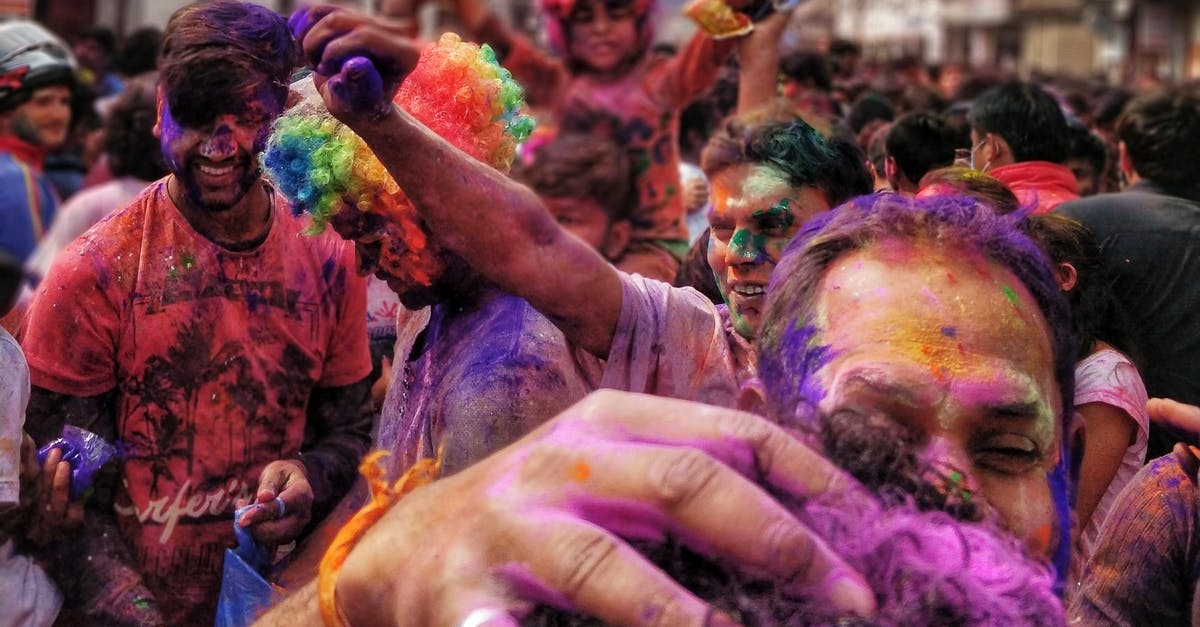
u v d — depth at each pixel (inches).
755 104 140.7
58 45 176.2
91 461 78.2
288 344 85.4
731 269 73.7
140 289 81.7
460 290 63.6
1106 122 284.4
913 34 1569.9
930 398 33.9
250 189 81.4
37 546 78.7
